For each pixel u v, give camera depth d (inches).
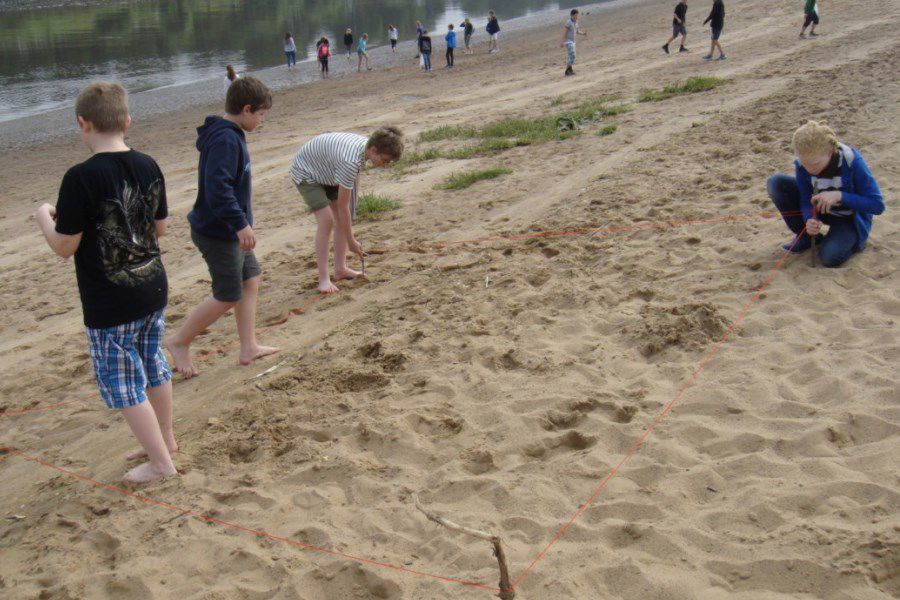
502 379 178.2
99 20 1760.6
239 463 164.2
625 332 190.5
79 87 1063.0
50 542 143.6
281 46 1455.5
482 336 201.8
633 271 226.1
